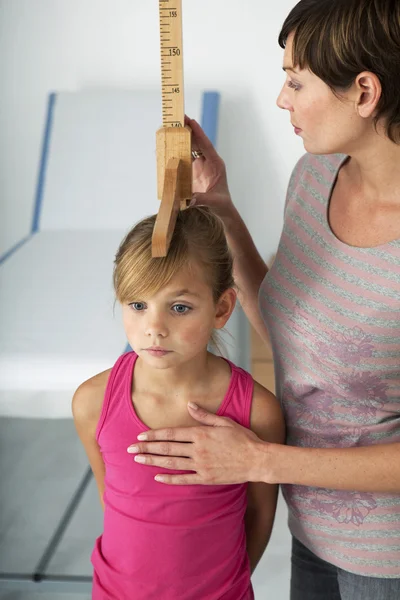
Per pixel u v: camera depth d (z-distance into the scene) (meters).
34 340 2.62
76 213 3.50
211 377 1.18
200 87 3.69
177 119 1.12
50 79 3.73
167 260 1.06
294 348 1.18
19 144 3.80
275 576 2.28
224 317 1.19
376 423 1.15
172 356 1.09
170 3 1.08
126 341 2.62
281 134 3.73
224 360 1.21
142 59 3.69
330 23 0.98
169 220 0.98
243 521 1.23
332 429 1.17
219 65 3.66
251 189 3.82
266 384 3.02
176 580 1.17
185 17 3.60
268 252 3.88
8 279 3.02
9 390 2.47
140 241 1.09
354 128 1.05
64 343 2.61
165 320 1.08
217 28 3.61
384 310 1.08
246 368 2.95
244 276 1.41
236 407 1.17
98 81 3.73
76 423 1.24
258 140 3.75
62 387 2.47
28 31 3.67
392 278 1.08
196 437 1.11
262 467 1.10
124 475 1.17
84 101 3.62
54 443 2.92
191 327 1.09
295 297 1.17
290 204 1.23
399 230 1.09
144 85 3.72
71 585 2.04
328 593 1.31
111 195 3.51
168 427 1.14
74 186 3.53
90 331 2.68
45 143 3.59
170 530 1.15
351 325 1.11
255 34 3.61
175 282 1.06
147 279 1.06
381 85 1.00
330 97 1.04
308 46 1.01
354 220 1.14
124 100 3.61
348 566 1.17
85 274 3.07
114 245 3.32
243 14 3.58
